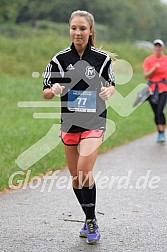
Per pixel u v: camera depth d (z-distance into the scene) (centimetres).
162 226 1187
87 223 1079
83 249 1042
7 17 8806
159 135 2383
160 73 2325
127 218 1245
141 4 14138
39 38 6588
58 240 1092
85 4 12494
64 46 6219
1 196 1438
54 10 11631
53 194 1462
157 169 1794
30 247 1050
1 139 2181
